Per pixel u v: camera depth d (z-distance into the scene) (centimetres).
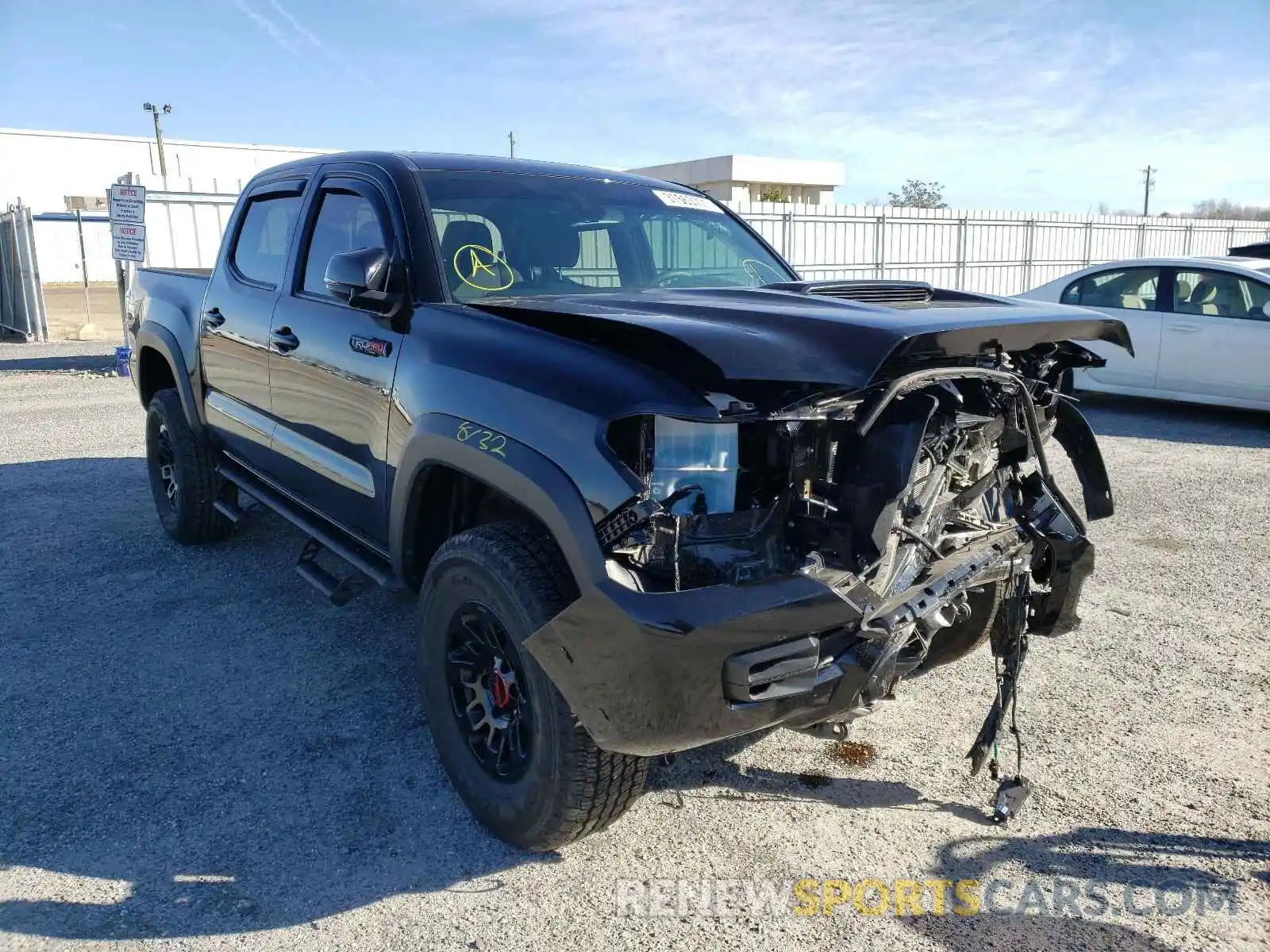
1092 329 290
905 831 288
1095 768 321
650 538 229
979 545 293
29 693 371
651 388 237
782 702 238
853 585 242
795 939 243
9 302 1953
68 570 510
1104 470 332
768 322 250
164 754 327
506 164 387
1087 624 443
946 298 322
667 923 248
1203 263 909
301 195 412
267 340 404
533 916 250
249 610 455
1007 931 246
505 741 276
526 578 251
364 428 332
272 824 288
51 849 275
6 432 912
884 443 245
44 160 5381
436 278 320
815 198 4938
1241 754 329
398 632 429
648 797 306
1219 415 957
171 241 1800
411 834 285
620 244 374
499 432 258
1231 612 454
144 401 577
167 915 249
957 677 393
